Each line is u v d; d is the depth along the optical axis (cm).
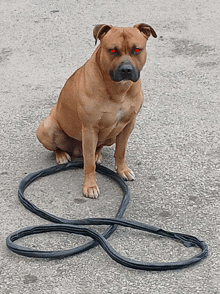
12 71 378
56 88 353
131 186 259
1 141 297
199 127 304
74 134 260
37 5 510
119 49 218
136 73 223
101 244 218
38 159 282
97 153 275
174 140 293
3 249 223
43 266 214
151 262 213
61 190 259
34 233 229
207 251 215
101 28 223
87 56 396
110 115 237
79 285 205
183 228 231
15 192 257
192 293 200
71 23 460
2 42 429
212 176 262
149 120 312
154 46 405
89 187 253
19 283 207
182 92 342
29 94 347
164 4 493
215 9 473
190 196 250
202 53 390
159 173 267
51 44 421
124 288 204
